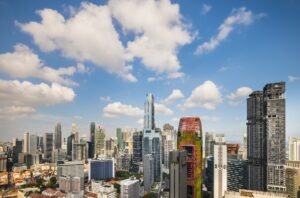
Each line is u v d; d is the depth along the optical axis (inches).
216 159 5310.0
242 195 3282.5
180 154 3294.8
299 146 5000.0
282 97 5442.9
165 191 5590.6
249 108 6131.9
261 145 5718.5
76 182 5748.0
